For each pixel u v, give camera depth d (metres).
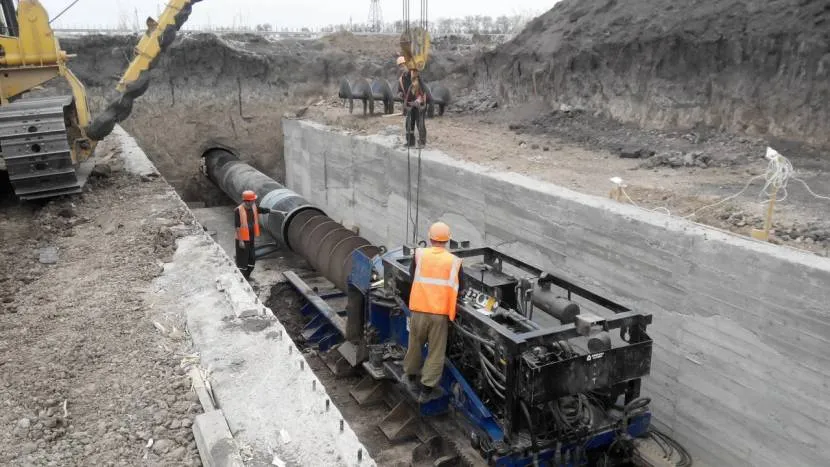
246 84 20.31
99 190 9.68
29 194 8.71
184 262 6.88
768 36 11.31
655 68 13.35
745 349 6.87
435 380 6.37
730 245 6.86
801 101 10.81
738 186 9.48
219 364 4.80
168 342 5.14
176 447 3.92
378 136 14.82
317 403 4.35
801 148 10.66
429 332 6.33
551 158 12.07
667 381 7.84
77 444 3.92
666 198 8.91
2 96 9.40
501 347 5.80
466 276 7.42
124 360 4.87
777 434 6.68
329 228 11.86
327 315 10.02
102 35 19.16
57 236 7.85
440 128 15.80
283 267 13.76
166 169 19.53
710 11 12.72
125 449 3.89
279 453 3.85
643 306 8.01
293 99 21.00
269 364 4.83
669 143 12.27
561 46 15.80
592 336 5.88
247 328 5.39
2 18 11.12
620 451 6.47
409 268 7.09
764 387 6.75
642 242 7.87
